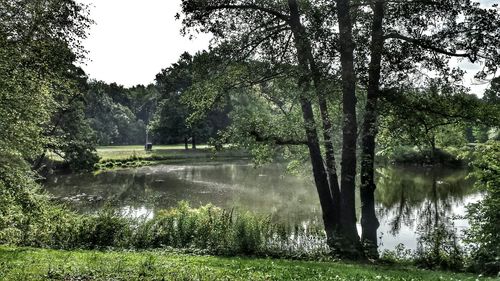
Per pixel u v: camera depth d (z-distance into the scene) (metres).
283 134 15.88
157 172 50.78
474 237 13.38
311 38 13.24
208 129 74.12
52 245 14.44
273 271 10.28
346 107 14.94
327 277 9.79
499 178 13.70
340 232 15.27
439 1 13.19
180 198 33.34
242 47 15.12
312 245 15.03
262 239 14.87
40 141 16.36
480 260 12.87
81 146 45.84
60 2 15.88
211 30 15.15
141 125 116.12
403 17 13.61
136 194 35.28
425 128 15.09
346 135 15.09
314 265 11.82
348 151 15.09
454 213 25.73
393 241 19.44
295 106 19.08
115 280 8.39
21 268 9.04
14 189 14.86
